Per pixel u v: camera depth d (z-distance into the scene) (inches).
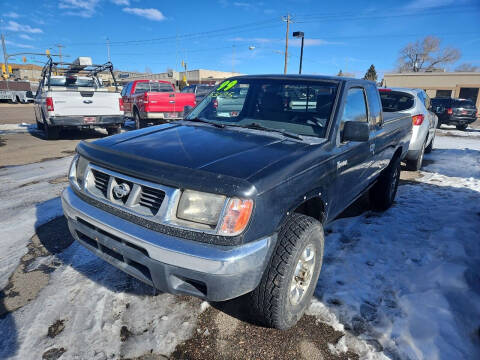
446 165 301.3
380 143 148.3
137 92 501.0
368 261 128.2
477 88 1448.1
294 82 125.6
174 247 72.1
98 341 86.1
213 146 93.3
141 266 81.0
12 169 246.7
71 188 99.9
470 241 143.2
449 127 729.6
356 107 127.4
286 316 88.1
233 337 89.8
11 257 123.3
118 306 98.9
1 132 442.0
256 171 77.2
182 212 74.5
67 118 346.0
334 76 130.6
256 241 74.8
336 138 108.2
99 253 89.8
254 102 126.4
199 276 71.2
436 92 1520.7
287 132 108.7
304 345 87.9
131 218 79.5
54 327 90.0
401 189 224.5
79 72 405.1
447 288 109.9
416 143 256.1
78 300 100.7
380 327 94.1
